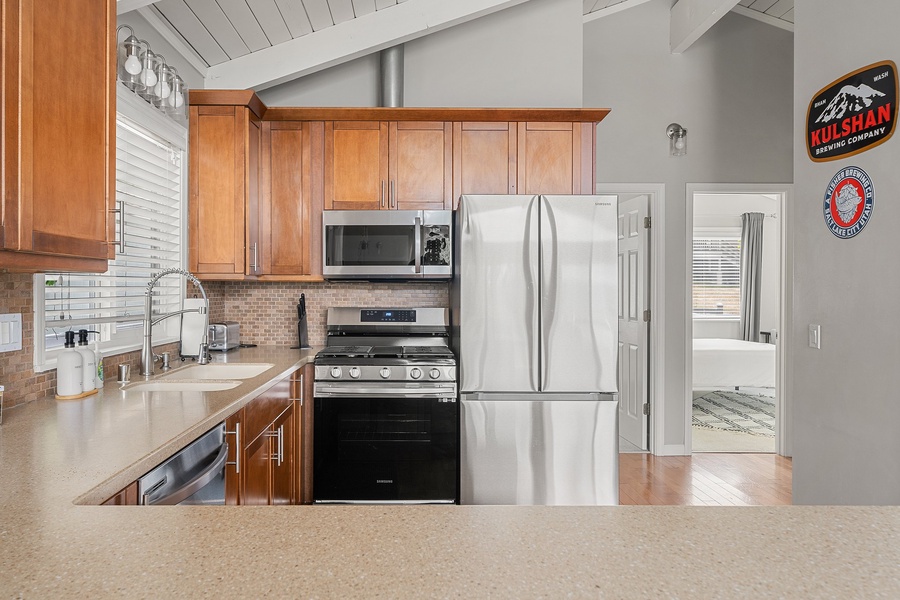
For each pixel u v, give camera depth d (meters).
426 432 2.91
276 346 3.56
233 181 3.05
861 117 2.10
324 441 2.91
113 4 1.63
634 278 4.47
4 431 1.41
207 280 3.24
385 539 0.77
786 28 4.27
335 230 3.24
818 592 0.63
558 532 0.80
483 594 0.62
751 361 6.03
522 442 2.81
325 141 3.30
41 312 1.87
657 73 4.26
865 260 2.08
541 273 2.82
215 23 2.90
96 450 1.25
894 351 1.94
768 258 7.45
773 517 0.86
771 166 4.28
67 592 0.62
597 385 2.82
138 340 2.61
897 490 1.92
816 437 2.35
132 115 2.41
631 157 4.25
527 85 3.58
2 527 0.82
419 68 3.58
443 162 3.30
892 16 1.95
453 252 3.26
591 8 4.16
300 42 3.29
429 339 3.48
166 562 0.70
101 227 1.58
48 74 1.33
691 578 0.66
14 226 1.21
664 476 3.78
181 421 1.51
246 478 1.95
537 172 3.31
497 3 3.30
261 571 0.67
